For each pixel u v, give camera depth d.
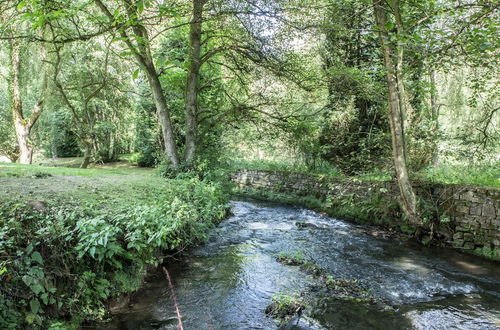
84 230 3.48
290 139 12.31
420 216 7.52
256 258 6.07
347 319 3.97
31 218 3.50
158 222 4.55
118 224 4.14
